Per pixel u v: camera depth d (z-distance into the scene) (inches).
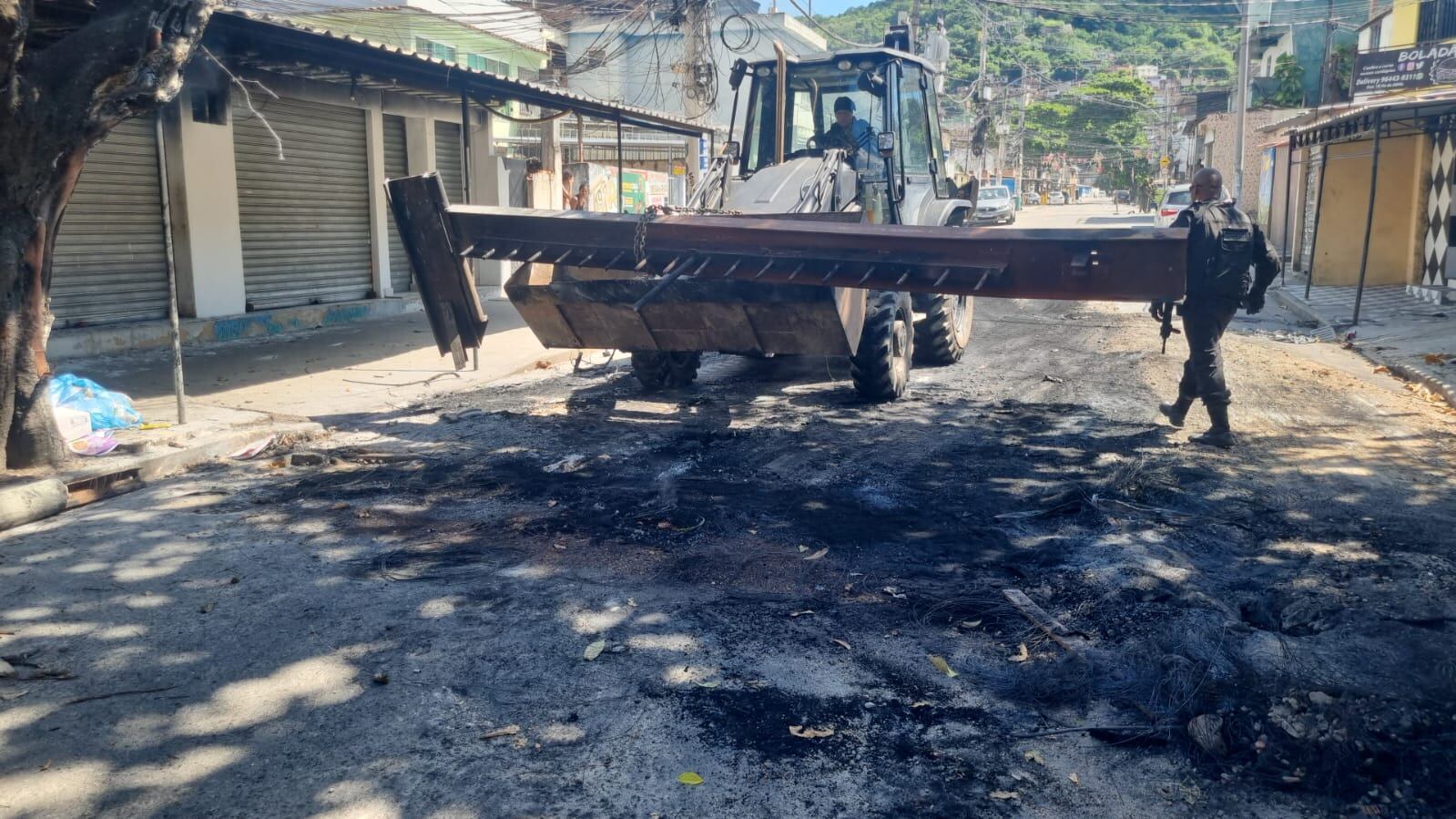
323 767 123.4
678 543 202.1
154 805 115.6
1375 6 973.8
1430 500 226.4
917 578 183.5
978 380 377.1
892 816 114.0
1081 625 162.4
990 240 228.8
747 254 248.5
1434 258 634.8
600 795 117.7
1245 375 379.2
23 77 219.0
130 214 453.1
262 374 396.2
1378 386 364.8
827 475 249.8
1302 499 227.3
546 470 254.8
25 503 212.7
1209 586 178.4
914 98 383.6
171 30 227.0
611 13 1016.2
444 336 292.4
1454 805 116.1
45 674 146.5
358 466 260.8
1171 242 213.8
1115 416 311.9
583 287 291.3
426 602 173.0
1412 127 652.1
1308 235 838.5
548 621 165.2
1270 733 130.4
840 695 141.2
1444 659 149.3
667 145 1041.5
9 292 230.5
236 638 159.0
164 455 254.5
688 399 343.3
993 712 137.3
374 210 606.9
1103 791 119.3
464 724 133.4
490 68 1063.6
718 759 125.1
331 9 802.2
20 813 114.0
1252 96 1331.2
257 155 518.9
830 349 283.7
